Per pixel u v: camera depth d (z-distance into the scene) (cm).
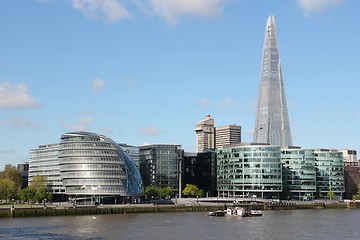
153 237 13325
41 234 13675
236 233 14325
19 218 18475
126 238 13088
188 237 13388
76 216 19838
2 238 12838
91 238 13000
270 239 13125
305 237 13550
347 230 15250
